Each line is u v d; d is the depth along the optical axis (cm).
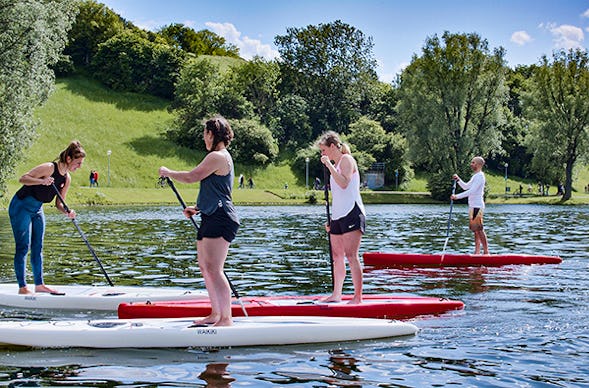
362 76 8500
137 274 1106
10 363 556
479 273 1136
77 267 1186
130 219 2798
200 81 7019
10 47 2469
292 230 2188
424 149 5419
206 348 610
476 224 1262
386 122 8119
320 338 635
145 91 7862
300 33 8562
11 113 2558
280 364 555
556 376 520
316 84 8362
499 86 5262
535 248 1575
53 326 627
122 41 7888
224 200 616
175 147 6456
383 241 1770
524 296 895
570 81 5184
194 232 2073
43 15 2509
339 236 770
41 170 812
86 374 523
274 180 6425
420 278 1074
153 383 498
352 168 750
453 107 5284
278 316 702
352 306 746
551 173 5834
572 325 707
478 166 1266
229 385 495
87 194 4531
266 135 6725
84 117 6625
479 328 694
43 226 851
